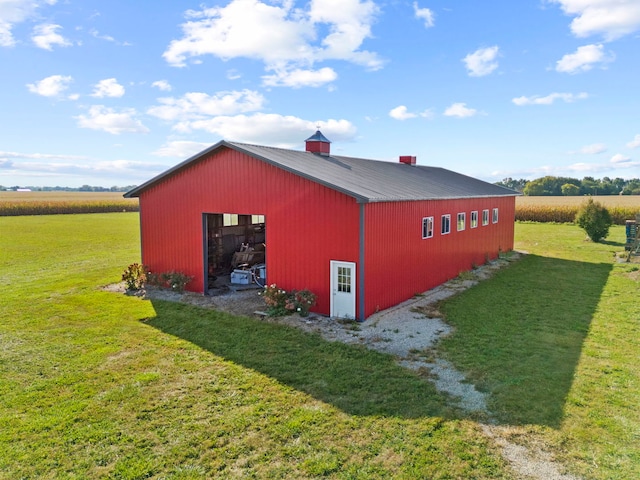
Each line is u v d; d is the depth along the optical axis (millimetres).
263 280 15453
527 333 10125
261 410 6734
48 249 24578
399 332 10258
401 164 22000
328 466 5355
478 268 18656
